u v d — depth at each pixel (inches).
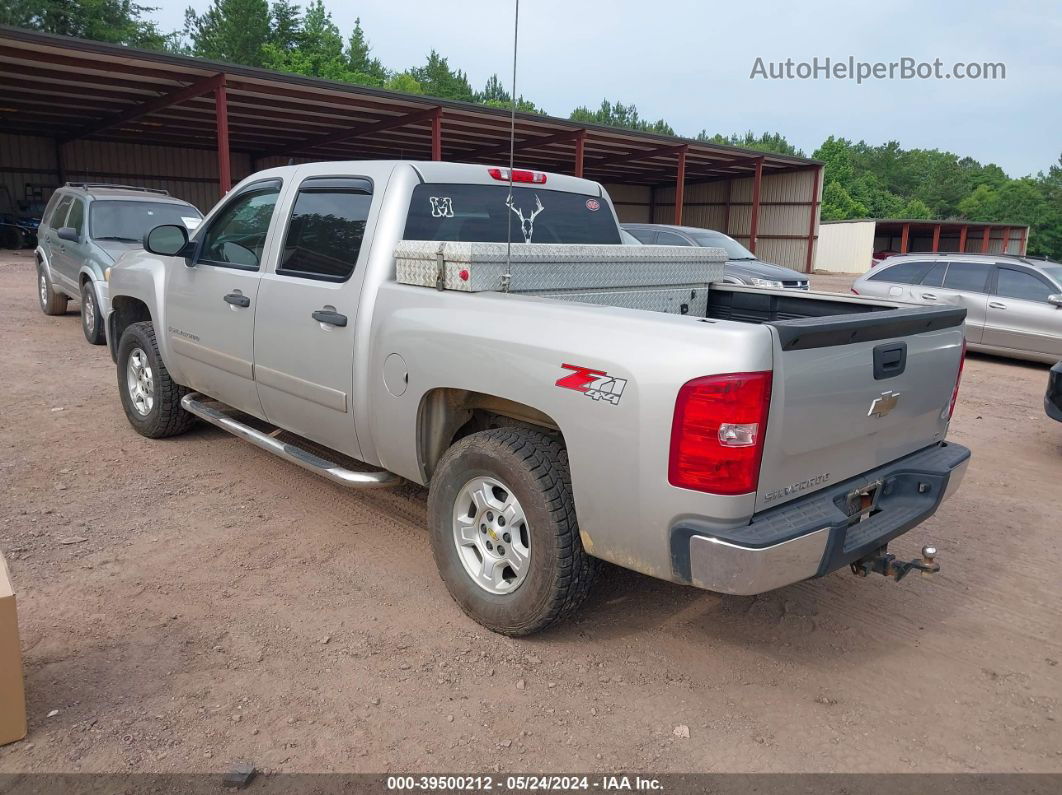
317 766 101.1
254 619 136.1
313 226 163.6
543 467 121.5
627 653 130.0
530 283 141.7
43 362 335.3
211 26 2556.6
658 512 106.5
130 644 127.1
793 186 1437.0
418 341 135.5
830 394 111.1
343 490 196.5
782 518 107.8
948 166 4532.5
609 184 1642.5
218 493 192.7
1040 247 3796.8
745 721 113.6
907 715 116.4
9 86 810.2
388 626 135.2
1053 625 144.3
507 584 131.6
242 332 178.2
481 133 1080.2
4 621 100.3
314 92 818.8
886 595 154.3
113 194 408.5
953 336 137.9
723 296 180.2
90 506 183.0
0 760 100.2
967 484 226.4
